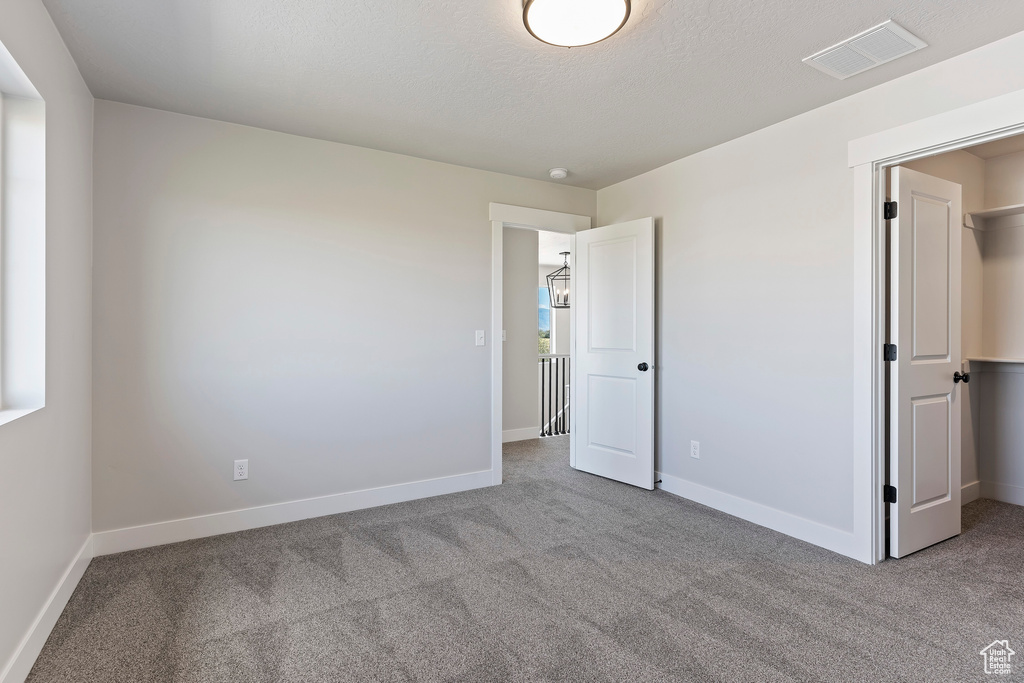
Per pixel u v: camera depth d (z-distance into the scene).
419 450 3.62
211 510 2.96
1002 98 2.12
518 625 2.05
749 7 1.90
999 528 3.05
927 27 2.04
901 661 1.82
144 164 2.78
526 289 5.71
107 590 2.31
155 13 1.95
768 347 3.06
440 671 1.77
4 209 1.88
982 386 3.65
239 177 3.02
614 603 2.21
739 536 2.94
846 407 2.69
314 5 1.90
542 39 2.00
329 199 3.29
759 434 3.12
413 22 2.01
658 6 1.89
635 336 3.86
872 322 2.57
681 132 3.14
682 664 1.81
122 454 2.74
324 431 3.28
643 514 3.29
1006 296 3.53
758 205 3.11
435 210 3.67
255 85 2.54
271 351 3.12
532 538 2.91
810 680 1.72
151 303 2.80
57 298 2.09
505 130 3.11
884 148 2.50
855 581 2.40
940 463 2.84
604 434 4.11
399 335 3.54
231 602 2.22
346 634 1.99
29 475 1.78
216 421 2.97
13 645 1.64
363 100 2.70
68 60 2.21
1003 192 3.52
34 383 1.91
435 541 2.87
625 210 4.14
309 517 3.23
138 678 1.73
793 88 2.56
